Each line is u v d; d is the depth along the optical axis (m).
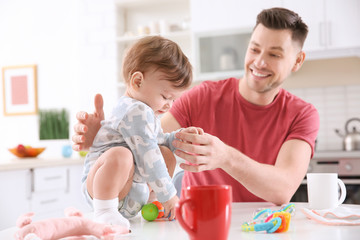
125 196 0.95
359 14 2.99
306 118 1.50
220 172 1.53
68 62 4.03
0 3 4.27
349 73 3.31
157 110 1.05
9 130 4.21
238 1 3.23
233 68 3.23
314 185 1.08
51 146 4.06
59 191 2.91
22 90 4.16
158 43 1.03
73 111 4.00
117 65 3.68
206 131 1.63
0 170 2.36
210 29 3.28
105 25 3.70
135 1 3.61
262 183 1.18
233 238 0.74
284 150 1.41
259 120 1.56
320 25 3.05
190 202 0.64
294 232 0.79
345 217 0.89
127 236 0.78
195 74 3.30
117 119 0.95
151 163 0.92
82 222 0.76
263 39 1.44
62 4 4.07
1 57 4.25
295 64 1.65
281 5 3.13
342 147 3.27
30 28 4.17
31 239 0.67
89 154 1.00
